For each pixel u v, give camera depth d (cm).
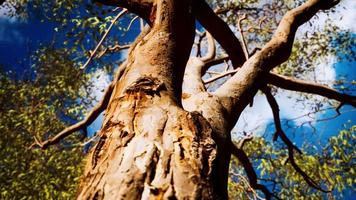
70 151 602
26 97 628
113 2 189
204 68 306
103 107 454
